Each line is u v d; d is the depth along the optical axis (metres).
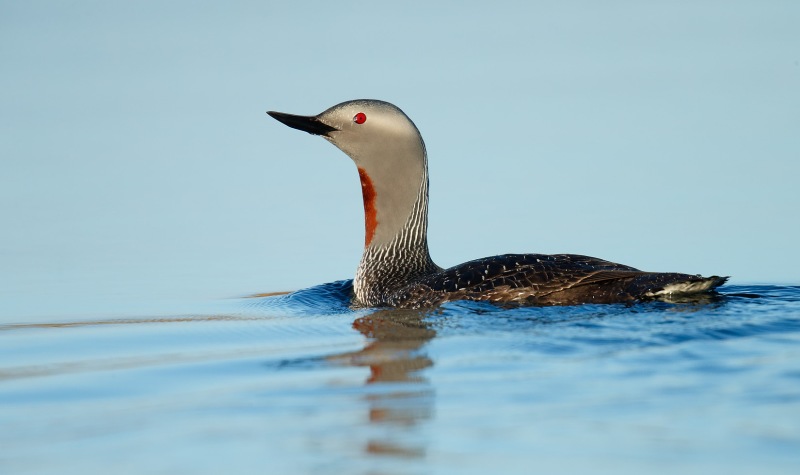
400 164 17.03
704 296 14.52
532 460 8.74
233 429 9.77
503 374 11.27
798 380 10.56
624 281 14.48
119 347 13.84
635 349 11.97
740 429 9.27
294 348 13.33
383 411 10.15
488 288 14.83
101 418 10.26
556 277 14.62
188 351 13.41
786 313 13.41
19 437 9.76
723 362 11.31
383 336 13.74
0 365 12.88
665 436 9.16
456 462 8.78
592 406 10.02
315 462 8.89
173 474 8.74
